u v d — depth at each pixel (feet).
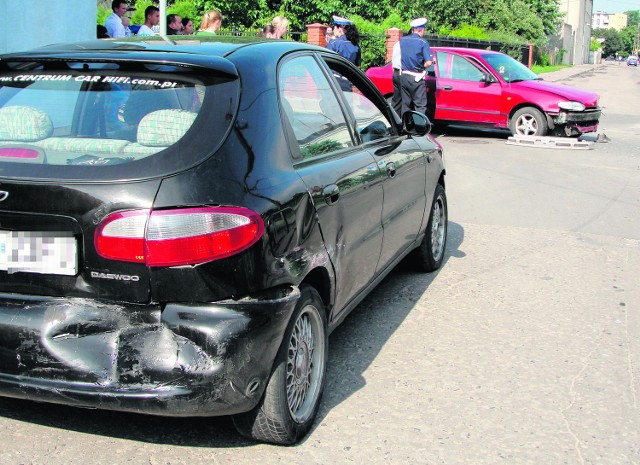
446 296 18.13
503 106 45.73
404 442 11.35
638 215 27.09
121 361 9.39
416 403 12.62
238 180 9.82
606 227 25.30
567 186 32.17
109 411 11.88
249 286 9.70
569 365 14.35
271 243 10.05
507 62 47.96
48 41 32.68
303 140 11.90
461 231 24.47
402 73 42.78
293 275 10.53
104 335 9.48
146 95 10.37
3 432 11.15
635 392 13.30
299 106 12.19
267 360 9.98
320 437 11.41
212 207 9.43
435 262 19.99
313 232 11.26
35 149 10.02
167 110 10.14
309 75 13.10
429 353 14.73
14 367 9.63
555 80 132.26
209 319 9.41
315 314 11.55
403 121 17.16
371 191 13.94
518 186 31.96
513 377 13.75
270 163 10.59
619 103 79.71
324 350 11.96
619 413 12.52
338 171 12.51
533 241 23.38
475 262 21.02
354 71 15.40
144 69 10.63
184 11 63.72
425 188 18.16
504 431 11.80
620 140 47.93
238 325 9.50
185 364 9.33
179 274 9.32
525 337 15.69
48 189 9.47
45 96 10.75
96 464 10.43
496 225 25.32
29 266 9.64
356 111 14.89
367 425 11.83
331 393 12.90
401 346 15.03
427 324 16.28
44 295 9.70
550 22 183.01
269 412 10.45
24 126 10.52
